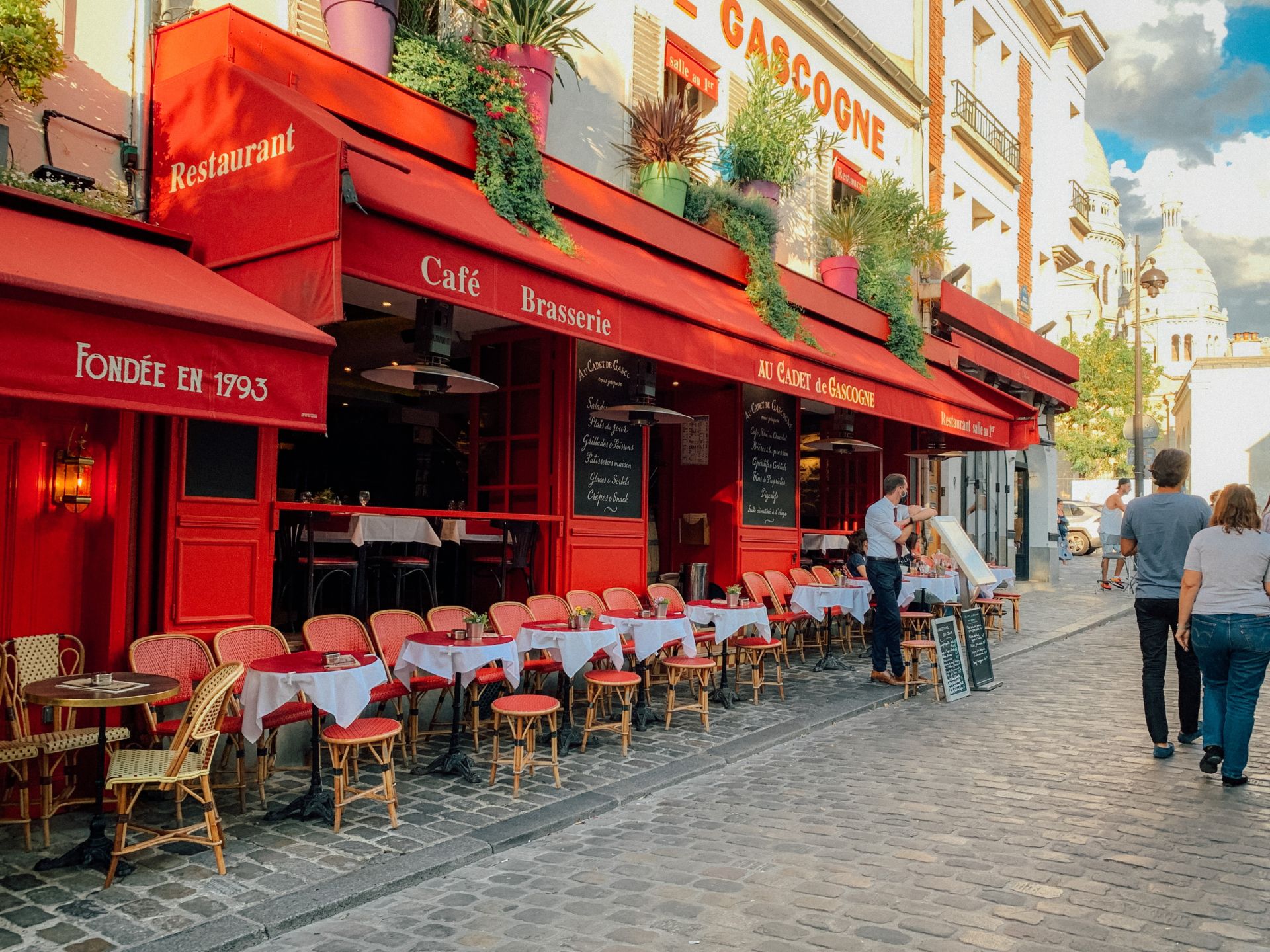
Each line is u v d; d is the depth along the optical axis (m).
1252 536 5.52
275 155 4.77
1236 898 3.92
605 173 9.06
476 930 3.67
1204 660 5.66
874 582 8.96
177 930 3.54
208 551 5.56
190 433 5.48
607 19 9.12
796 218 11.96
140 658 5.00
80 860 4.17
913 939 3.54
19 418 4.98
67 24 5.14
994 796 5.39
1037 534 20.30
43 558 5.08
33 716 4.96
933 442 13.89
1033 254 21.31
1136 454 20.27
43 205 4.61
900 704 8.20
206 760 4.23
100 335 3.59
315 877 4.08
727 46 10.76
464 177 6.48
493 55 7.39
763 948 3.48
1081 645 11.80
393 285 4.89
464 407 12.75
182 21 5.42
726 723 7.26
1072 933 3.59
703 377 10.39
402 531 7.84
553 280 5.93
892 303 11.91
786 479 11.41
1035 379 16.22
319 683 4.69
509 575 8.48
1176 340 83.94
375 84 5.94
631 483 8.78
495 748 5.65
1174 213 87.94
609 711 7.21
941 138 16.02
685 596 10.21
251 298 4.57
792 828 4.86
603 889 4.08
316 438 12.60
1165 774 5.84
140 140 5.41
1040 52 21.62
